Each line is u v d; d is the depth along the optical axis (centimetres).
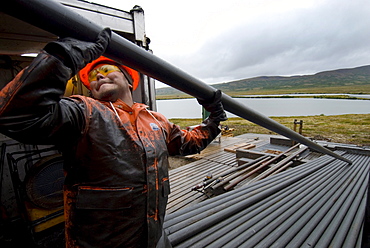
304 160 571
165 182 120
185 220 257
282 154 613
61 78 78
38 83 73
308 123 1702
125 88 124
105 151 96
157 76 113
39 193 274
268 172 479
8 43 297
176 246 215
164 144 125
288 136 229
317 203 313
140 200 106
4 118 70
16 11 72
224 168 639
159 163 115
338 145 720
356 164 528
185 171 617
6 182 308
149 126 122
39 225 285
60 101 92
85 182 98
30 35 288
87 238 100
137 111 119
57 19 78
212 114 153
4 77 307
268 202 314
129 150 103
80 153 96
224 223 256
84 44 84
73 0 263
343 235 239
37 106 74
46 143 86
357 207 306
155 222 114
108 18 298
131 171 102
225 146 910
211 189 439
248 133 1310
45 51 80
